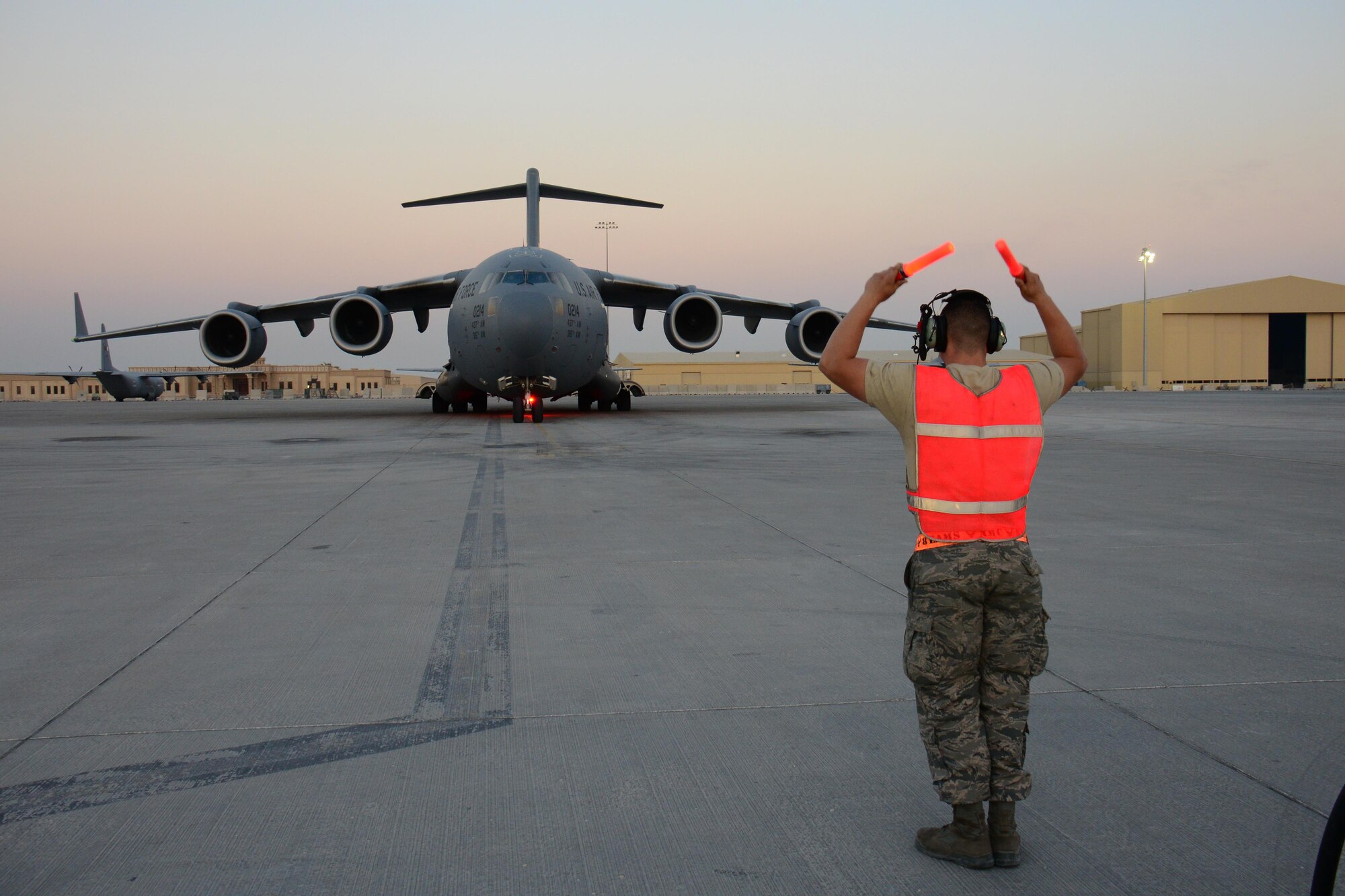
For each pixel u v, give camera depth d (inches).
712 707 132.0
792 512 304.3
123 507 323.0
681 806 103.7
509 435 681.6
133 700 135.3
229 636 166.7
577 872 90.6
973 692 94.9
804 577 209.6
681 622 174.2
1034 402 98.3
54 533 270.8
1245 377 2888.8
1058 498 332.8
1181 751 116.3
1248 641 159.8
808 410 1154.0
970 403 96.7
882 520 287.9
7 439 690.8
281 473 433.7
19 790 107.7
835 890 87.7
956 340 103.2
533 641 163.5
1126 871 90.8
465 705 133.3
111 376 2778.1
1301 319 2984.7
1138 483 376.8
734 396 2874.0
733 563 224.5
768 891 87.4
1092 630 167.0
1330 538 253.9
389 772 112.3
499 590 199.2
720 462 471.2
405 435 693.9
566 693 137.7
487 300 765.3
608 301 1035.9
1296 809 101.9
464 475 416.8
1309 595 191.3
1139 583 202.2
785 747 118.6
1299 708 129.6
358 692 138.6
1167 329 2851.9
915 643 96.3
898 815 102.0
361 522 288.2
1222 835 97.0
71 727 125.6
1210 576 208.5
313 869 91.1
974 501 95.9
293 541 256.7
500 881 89.0
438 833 98.0
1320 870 73.2
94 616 179.8
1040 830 98.9
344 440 652.1
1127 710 129.4
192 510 314.0
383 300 977.5
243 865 91.9
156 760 115.4
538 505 320.8
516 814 101.9
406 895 86.7
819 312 921.5
